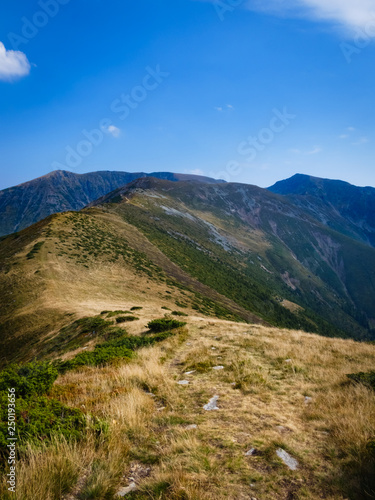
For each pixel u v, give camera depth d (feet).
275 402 20.48
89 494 10.70
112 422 16.12
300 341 44.86
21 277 138.41
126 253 227.61
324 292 605.31
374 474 11.64
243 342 43.04
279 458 13.00
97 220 286.66
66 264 163.63
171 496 10.55
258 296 353.31
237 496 10.61
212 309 190.29
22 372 22.90
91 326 77.56
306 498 10.57
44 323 98.43
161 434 15.60
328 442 14.55
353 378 23.79
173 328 59.47
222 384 24.56
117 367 30.73
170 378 26.76
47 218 250.37
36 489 10.53
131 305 122.72
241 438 14.90
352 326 530.27
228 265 439.63
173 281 215.92
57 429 14.52
